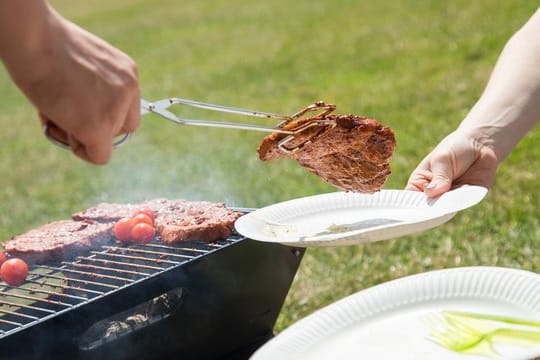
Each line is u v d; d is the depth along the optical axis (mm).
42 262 973
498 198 1520
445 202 932
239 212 1034
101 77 644
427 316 795
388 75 2918
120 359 862
